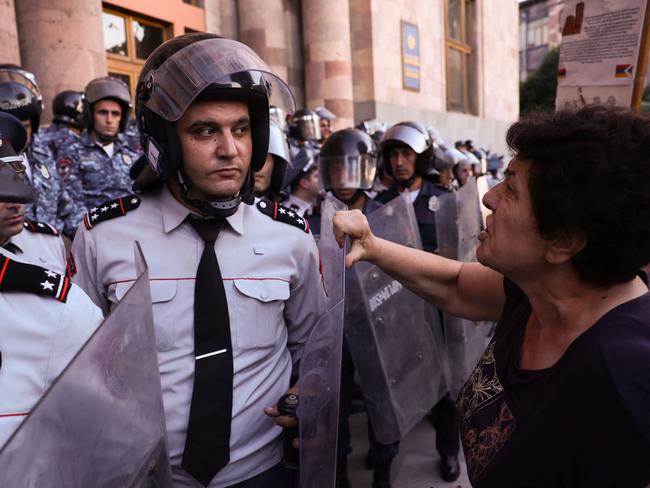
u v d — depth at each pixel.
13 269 0.95
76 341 0.98
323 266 1.44
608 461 0.79
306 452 1.18
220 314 1.24
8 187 1.06
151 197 1.35
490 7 16.92
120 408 0.74
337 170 2.62
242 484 1.28
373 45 11.30
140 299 0.78
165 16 8.05
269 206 1.44
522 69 45.09
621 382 0.78
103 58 5.95
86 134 4.04
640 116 0.82
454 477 2.71
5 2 4.95
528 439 0.89
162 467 0.86
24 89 3.19
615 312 0.85
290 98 1.34
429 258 1.43
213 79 1.12
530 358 0.96
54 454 0.62
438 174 3.52
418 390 2.28
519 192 0.90
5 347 0.92
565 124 0.83
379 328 2.04
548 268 0.91
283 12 9.55
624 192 0.78
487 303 1.34
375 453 2.52
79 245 1.34
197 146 1.19
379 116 11.51
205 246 1.27
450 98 15.31
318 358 1.16
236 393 1.26
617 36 2.37
